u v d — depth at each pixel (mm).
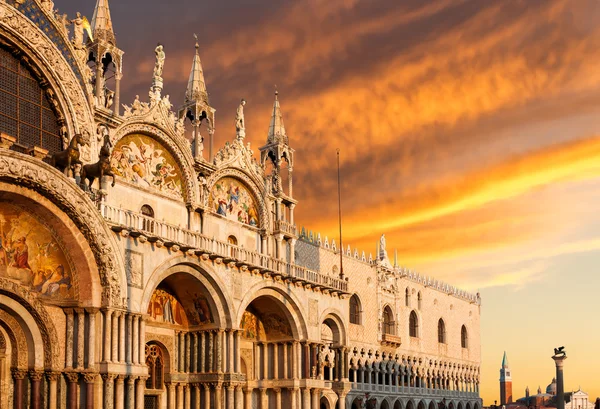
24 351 45500
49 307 46219
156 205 57625
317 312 71125
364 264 93188
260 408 67812
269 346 69438
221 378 58312
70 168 47938
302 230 83688
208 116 64625
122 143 55312
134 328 49469
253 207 69938
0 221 43938
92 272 47062
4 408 44438
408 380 102062
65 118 49750
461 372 120625
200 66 65000
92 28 54938
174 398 58500
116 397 47281
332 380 78000
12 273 44438
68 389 46188
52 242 46375
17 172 42156
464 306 124812
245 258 62156
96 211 46906
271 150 73188
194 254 55844
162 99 58844
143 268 50906
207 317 59250
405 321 102875
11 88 47219
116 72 54938
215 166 63562
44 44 48281
